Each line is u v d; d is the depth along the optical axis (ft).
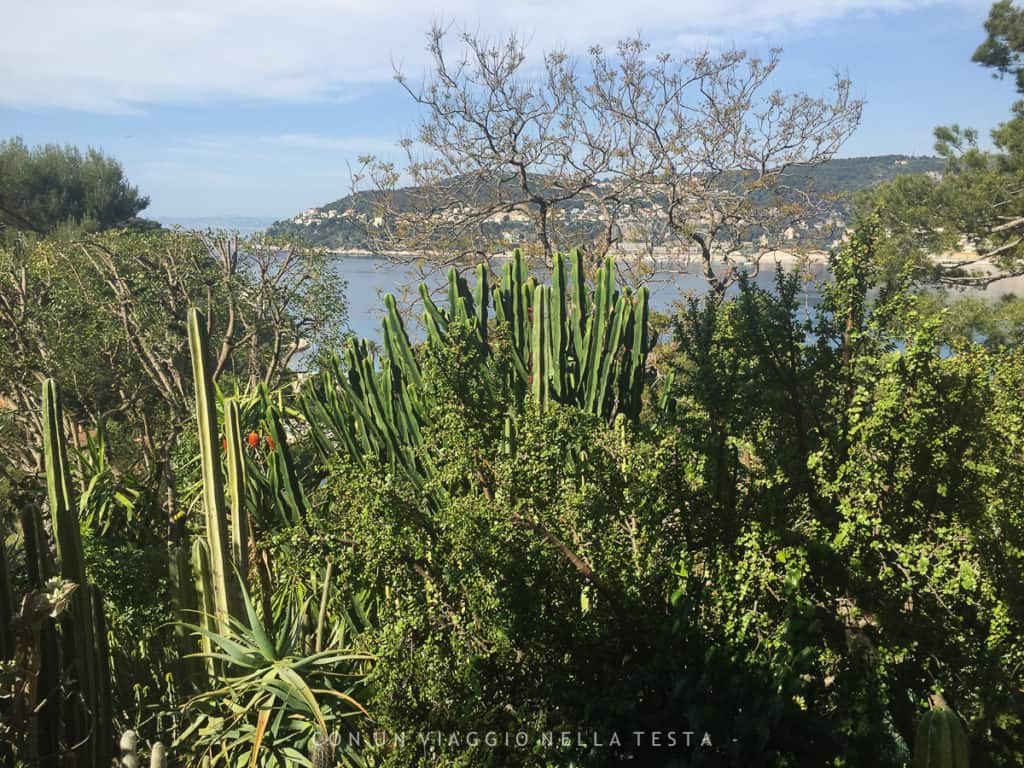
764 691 10.43
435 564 12.66
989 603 10.83
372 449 18.51
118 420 53.93
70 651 13.01
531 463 12.98
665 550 12.17
